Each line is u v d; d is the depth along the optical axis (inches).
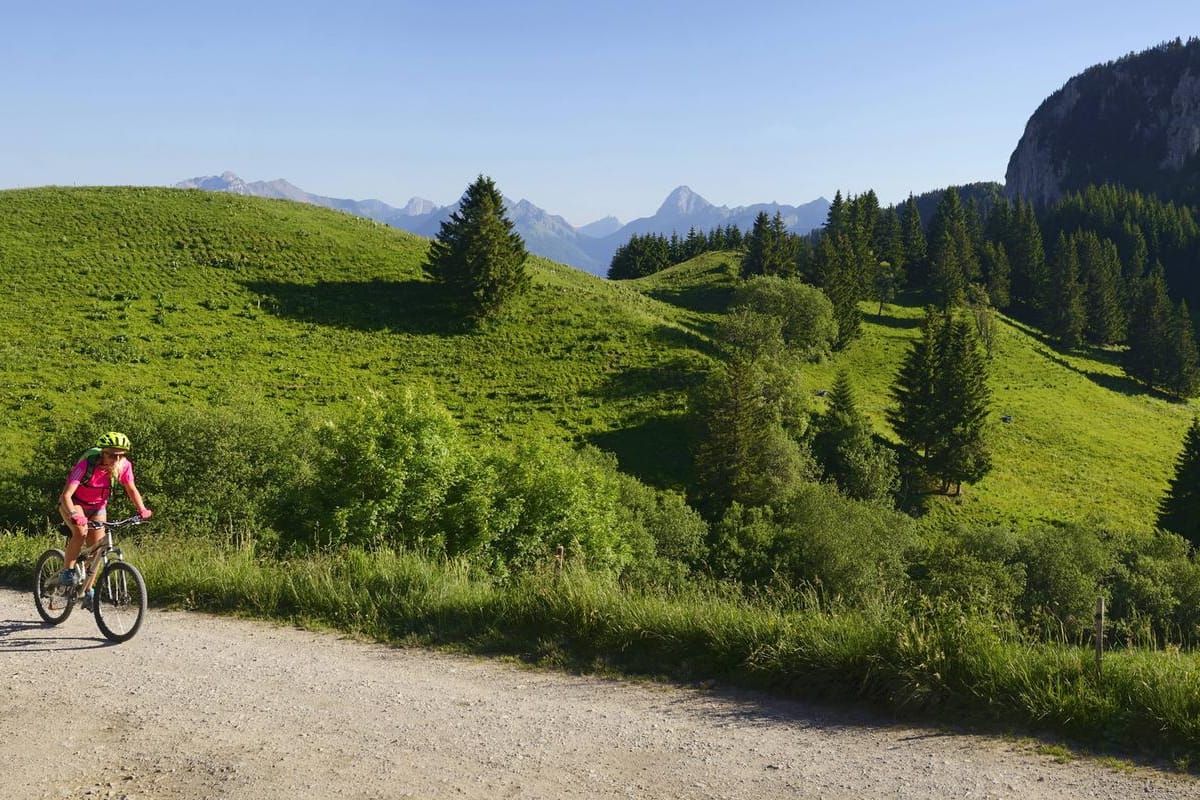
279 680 249.4
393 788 173.8
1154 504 2674.7
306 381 2304.4
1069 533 1859.0
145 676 251.6
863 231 5511.8
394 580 339.3
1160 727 195.8
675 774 182.5
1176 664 215.3
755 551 1721.2
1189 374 4274.1
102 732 205.2
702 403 2262.6
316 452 1256.2
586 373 2682.1
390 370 2518.5
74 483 296.4
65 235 3029.0
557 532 1057.5
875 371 3750.0
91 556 304.5
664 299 4471.0
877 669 229.8
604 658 270.8
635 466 2204.7
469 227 2987.2
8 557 432.1
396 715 219.5
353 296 3014.3
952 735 206.8
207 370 2250.2
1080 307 4963.1
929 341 2832.2
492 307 3006.9
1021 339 4763.8
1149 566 1572.3
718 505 2112.5
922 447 2819.9
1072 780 178.9
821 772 184.1
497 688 244.8
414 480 873.5
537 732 207.9
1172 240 7155.5
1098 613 222.5
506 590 328.2
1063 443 3179.1
